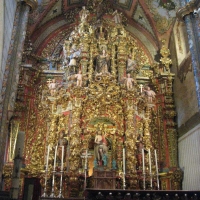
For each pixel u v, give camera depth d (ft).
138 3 51.49
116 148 40.60
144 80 50.88
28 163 41.70
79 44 48.88
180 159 43.09
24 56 48.26
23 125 44.01
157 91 49.26
